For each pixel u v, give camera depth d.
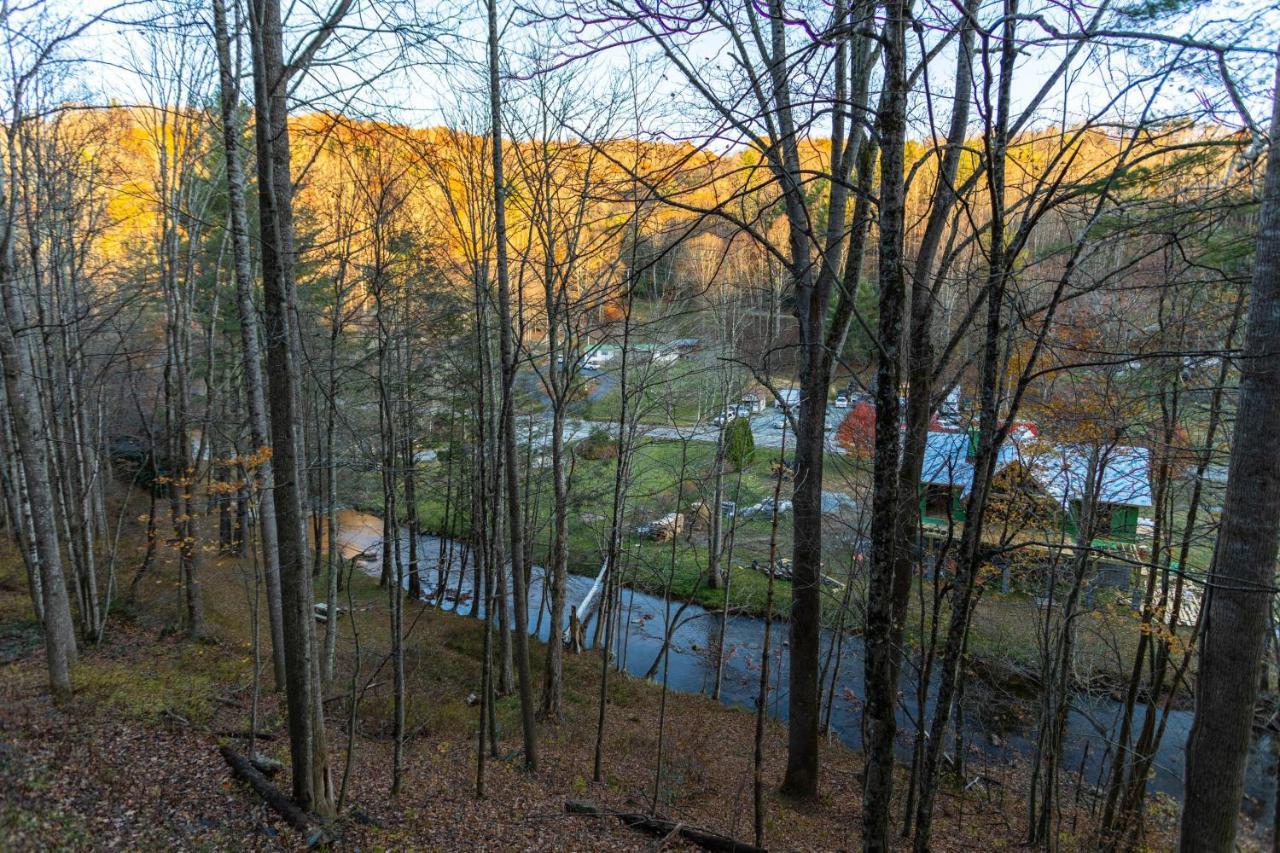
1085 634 17.05
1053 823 13.39
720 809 12.01
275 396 7.71
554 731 14.89
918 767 11.40
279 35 7.64
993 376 6.77
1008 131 7.68
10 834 6.97
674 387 23.27
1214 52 5.31
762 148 6.56
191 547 15.80
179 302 18.06
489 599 10.80
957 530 16.34
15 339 10.77
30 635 14.12
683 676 21.23
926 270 9.95
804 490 11.48
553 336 14.30
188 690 12.42
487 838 9.44
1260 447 6.00
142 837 7.66
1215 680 6.29
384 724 13.22
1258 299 5.99
